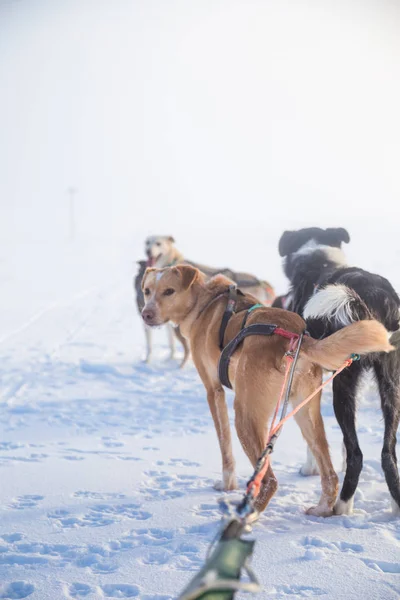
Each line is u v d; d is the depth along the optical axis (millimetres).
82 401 9438
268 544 4293
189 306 5871
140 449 7082
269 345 4613
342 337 4102
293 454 6746
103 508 5227
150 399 9492
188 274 5852
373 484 5613
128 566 4102
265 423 4680
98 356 12977
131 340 15016
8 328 17203
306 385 4648
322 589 3652
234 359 4980
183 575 3930
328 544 4270
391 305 5207
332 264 6613
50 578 3977
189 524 4773
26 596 3809
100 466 6422
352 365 4855
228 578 1693
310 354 4277
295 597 3570
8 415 8758
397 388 4852
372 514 4828
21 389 10289
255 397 4625
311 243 7715
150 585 3820
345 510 4852
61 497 5516
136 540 4523
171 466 6438
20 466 6434
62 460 6648
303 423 4836
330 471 4828
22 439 7590
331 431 7617
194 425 8117
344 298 4988
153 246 13453
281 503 5219
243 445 4672
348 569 3891
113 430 7941
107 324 17672
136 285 12117
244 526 2010
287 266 7863
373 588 3646
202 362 5715
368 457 6430
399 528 4527
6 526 4879
